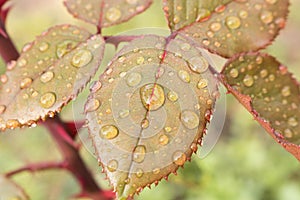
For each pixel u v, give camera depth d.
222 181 0.47
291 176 0.53
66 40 0.18
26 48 0.18
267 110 0.18
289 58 0.71
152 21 0.58
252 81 0.18
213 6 0.18
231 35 0.17
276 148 0.54
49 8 0.71
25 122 0.17
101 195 0.26
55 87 0.17
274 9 0.17
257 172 0.52
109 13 0.19
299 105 0.18
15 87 0.17
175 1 0.17
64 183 0.49
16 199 0.24
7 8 0.23
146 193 0.47
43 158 0.55
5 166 0.53
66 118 0.45
